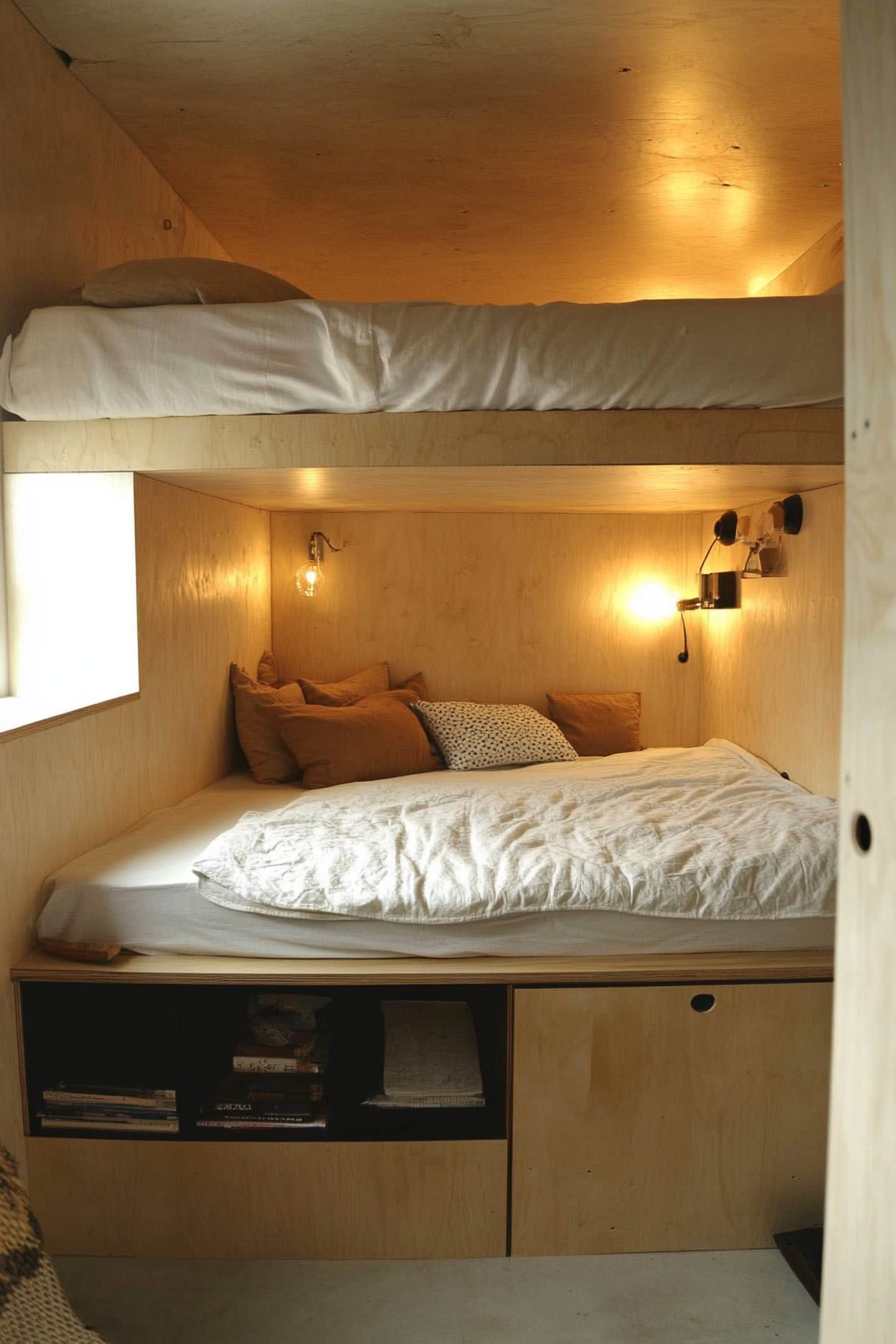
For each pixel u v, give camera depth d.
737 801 2.57
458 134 2.61
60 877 1.93
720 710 3.67
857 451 0.76
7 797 1.79
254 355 2.12
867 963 0.75
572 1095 1.85
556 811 2.45
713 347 2.07
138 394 2.15
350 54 2.21
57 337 2.14
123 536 2.30
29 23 2.11
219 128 2.59
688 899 1.87
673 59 2.23
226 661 3.22
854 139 0.75
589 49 2.19
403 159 2.76
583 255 3.58
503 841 2.12
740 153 2.70
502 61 2.24
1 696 2.27
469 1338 1.66
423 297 4.13
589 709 3.73
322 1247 1.86
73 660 2.35
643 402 2.11
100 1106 1.86
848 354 0.77
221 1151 1.84
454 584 3.87
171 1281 1.80
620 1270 1.83
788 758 2.96
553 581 3.88
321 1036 2.04
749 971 1.83
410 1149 1.84
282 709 3.16
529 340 2.09
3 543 2.31
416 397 2.12
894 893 0.71
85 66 2.29
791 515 2.85
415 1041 2.10
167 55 2.23
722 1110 1.86
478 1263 1.86
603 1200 1.87
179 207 3.04
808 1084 1.86
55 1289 1.23
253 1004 2.07
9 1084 1.82
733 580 3.47
